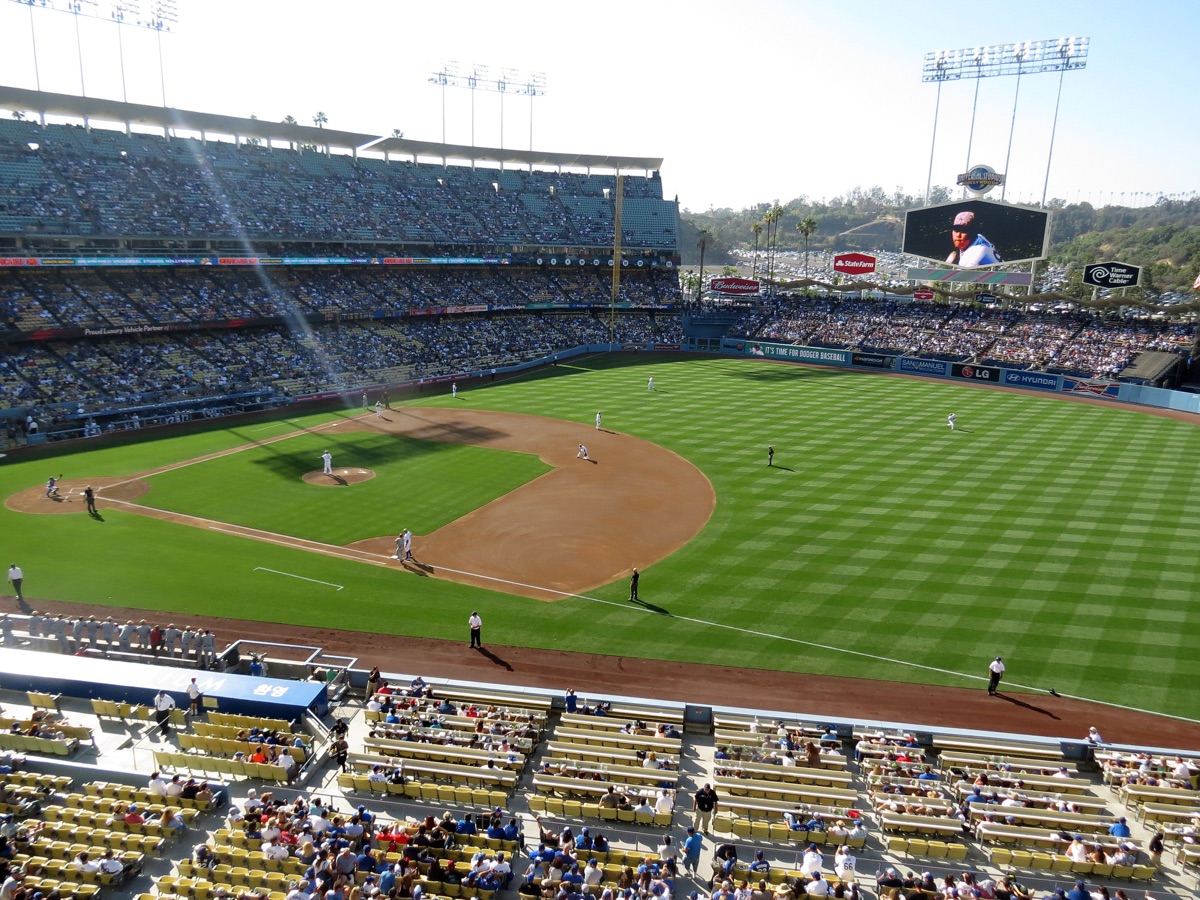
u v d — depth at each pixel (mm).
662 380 89875
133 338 75000
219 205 87312
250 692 25750
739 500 49062
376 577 38250
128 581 36938
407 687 27828
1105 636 33000
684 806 22062
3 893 16812
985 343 96062
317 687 26078
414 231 103688
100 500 47719
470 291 107250
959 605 35469
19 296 69812
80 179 78812
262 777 22609
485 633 33250
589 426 68062
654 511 47312
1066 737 26953
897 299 116188
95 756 23656
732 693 29203
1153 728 27547
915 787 22266
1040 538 42750
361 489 50844
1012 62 95812
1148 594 36438
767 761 23594
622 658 31469
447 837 19828
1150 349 86375
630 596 36500
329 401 77188
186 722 25359
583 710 26438
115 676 26250
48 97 77750
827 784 22766
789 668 30828
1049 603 35625
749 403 77375
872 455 58688
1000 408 75750
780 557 40594
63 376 66750
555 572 39125
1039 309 101938
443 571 39125
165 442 61188
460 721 25078
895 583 37594
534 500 49219
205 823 20859
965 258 99000
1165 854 20531
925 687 29703
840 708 28391
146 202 81375
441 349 94875
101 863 18125
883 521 45250
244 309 83188
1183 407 75312
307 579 37812
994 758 24266
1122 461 57188
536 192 123500
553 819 21375
